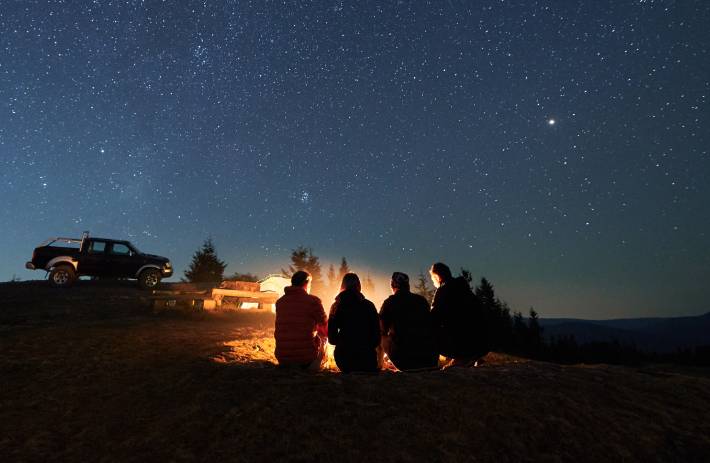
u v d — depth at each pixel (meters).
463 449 3.17
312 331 5.12
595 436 3.41
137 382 4.64
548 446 3.27
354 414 3.60
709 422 3.75
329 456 3.04
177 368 5.10
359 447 3.15
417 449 3.15
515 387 4.23
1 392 4.34
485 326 5.66
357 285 5.37
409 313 5.30
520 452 3.18
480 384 4.28
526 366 5.17
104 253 14.80
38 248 14.39
